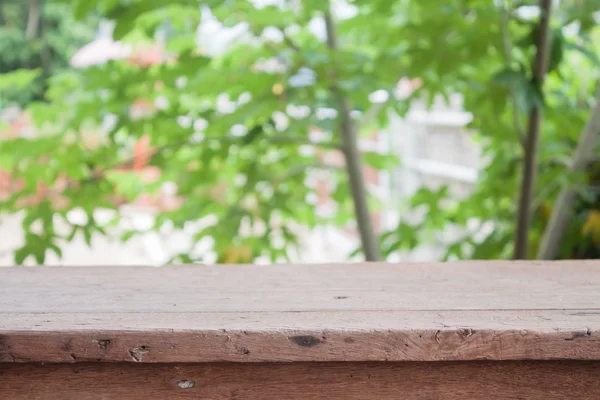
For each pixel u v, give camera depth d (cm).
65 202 328
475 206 383
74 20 264
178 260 326
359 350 133
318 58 271
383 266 167
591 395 135
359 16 316
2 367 137
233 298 148
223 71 282
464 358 133
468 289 152
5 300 148
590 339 132
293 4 288
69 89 329
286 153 396
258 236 358
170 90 320
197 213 346
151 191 384
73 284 156
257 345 133
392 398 136
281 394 137
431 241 405
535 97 252
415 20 343
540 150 359
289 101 280
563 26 281
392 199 475
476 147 591
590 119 320
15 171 322
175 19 298
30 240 302
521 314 139
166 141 335
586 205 369
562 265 167
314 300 146
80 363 137
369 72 285
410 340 133
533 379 136
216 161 369
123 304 145
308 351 133
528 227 304
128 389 137
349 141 329
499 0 278
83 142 322
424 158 729
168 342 133
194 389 137
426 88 324
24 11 1498
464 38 282
